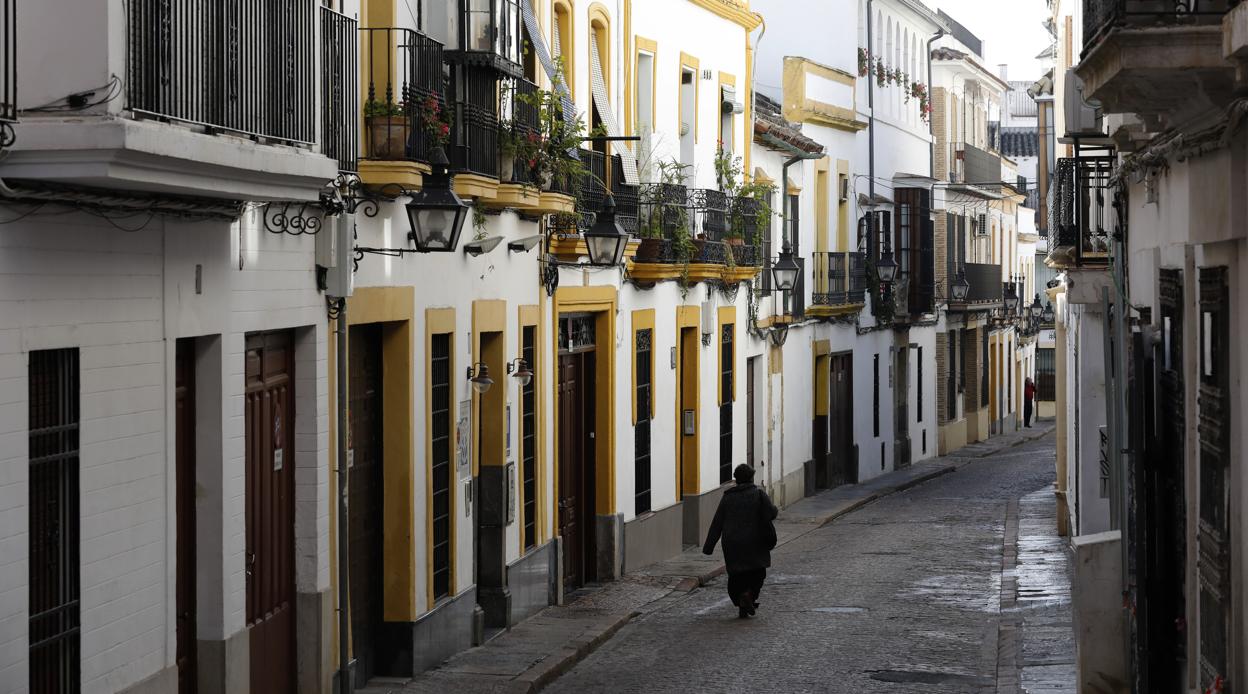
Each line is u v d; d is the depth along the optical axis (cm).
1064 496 2830
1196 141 1081
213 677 1218
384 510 1584
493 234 1834
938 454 5241
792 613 2075
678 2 2672
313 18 1243
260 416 1313
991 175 5875
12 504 916
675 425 2705
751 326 3159
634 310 2455
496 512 1867
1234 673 1002
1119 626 1317
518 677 1603
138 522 1079
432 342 1666
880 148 4522
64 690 993
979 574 2427
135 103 935
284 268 1320
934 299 5022
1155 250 1282
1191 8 1013
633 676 1666
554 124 1938
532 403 2017
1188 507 1141
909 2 4750
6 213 912
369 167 1447
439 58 1575
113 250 1035
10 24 901
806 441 3728
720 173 2881
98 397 1022
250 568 1295
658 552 2578
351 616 1516
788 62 3709
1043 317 7131
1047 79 3681
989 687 1570
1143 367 1236
